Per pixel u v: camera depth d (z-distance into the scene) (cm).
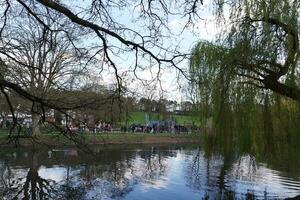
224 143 2119
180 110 2319
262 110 2023
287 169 3300
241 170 3294
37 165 3491
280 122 2036
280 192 2536
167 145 6178
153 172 3338
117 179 2975
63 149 4381
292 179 2902
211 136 2173
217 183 2825
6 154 3994
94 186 2712
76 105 1052
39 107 1087
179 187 2700
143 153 4922
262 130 2042
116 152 4897
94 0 991
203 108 2138
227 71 1942
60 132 1105
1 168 3284
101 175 3131
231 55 1895
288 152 2070
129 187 2706
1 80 934
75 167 3472
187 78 1055
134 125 6981
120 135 6241
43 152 4197
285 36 1777
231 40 1903
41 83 1229
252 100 1983
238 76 1964
